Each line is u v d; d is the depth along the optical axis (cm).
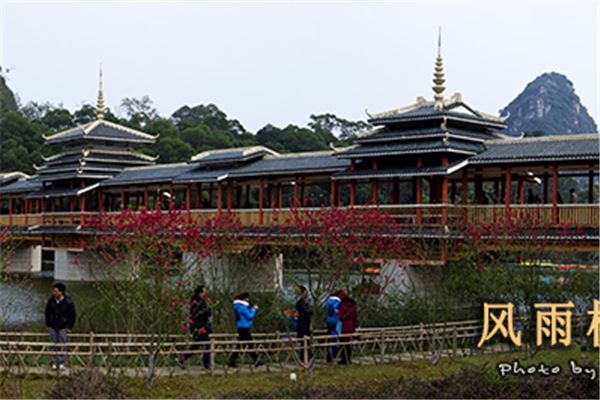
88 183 7888
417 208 4528
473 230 3591
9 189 8781
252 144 13088
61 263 7406
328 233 3259
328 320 2662
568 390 2111
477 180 5131
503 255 3153
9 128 11944
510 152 4481
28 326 3859
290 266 3716
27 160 11581
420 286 3962
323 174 5619
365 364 2595
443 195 4591
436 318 3122
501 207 4275
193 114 15575
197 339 2480
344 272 3206
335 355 2630
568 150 4222
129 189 7581
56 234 7569
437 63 4981
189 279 2844
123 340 2759
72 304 2398
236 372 2411
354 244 3297
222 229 4106
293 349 2431
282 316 3259
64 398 1953
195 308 2489
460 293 3419
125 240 2573
